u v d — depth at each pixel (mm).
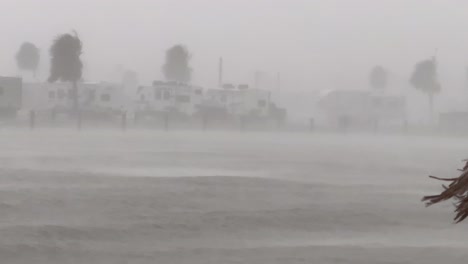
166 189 55656
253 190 57031
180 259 31969
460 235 39500
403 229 41281
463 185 12250
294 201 50875
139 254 32719
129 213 43469
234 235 38188
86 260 31234
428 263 32094
